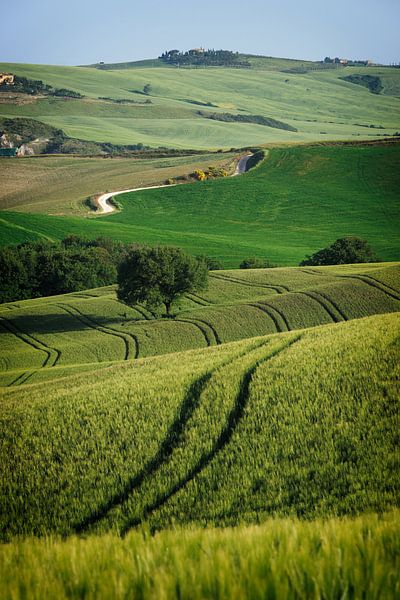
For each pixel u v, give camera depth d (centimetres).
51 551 1346
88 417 5047
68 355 14000
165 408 4953
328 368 5203
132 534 1373
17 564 1343
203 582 1005
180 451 4091
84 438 4638
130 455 4194
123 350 13975
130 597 1020
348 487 3238
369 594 962
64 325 16625
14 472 4228
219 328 14512
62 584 1096
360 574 1011
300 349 6138
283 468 3644
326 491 3195
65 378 8119
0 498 3872
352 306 14538
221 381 5378
